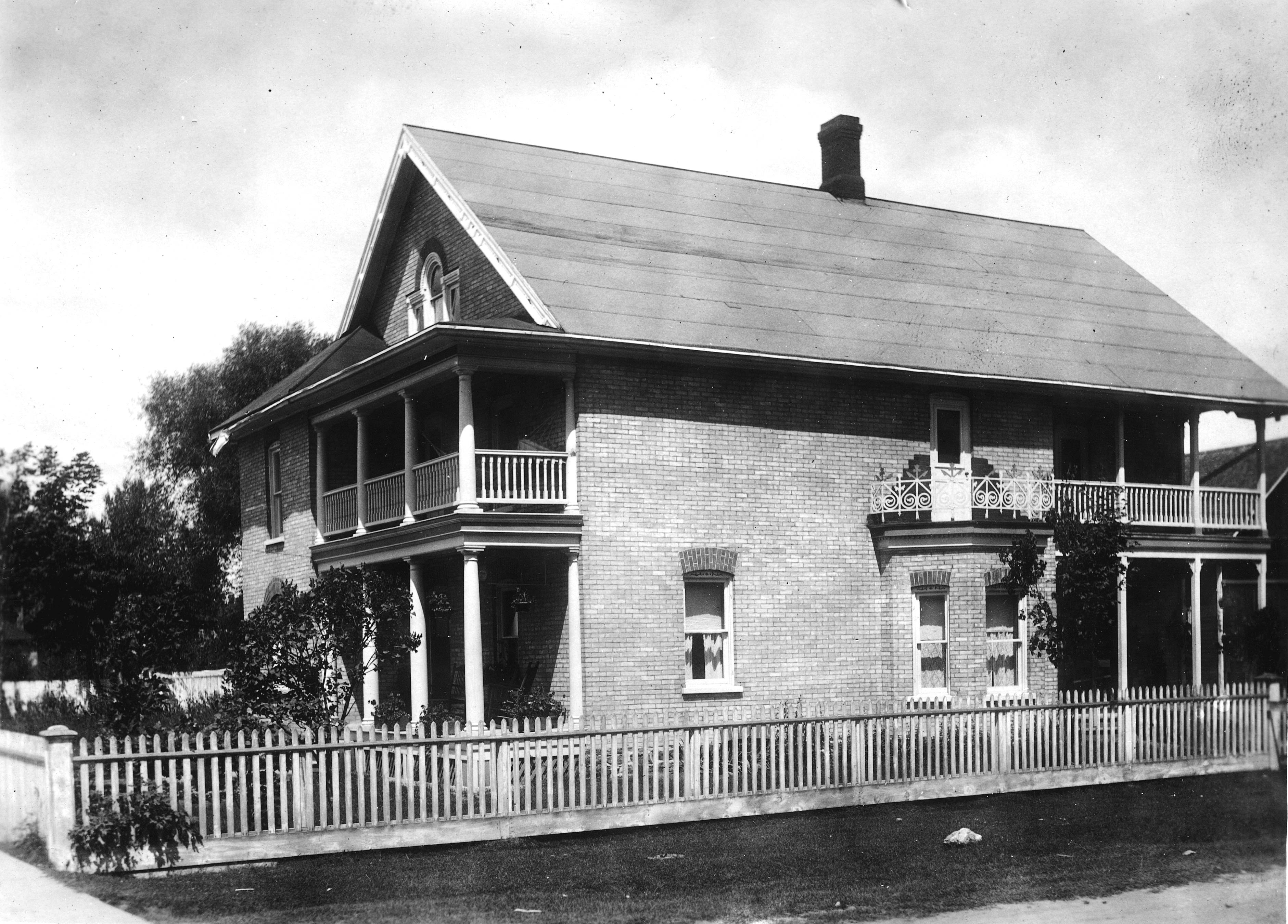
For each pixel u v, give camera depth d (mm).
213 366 50375
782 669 21734
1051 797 17359
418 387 21734
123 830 12281
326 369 25453
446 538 19891
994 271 27875
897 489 22859
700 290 22734
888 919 10766
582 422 20422
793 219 27094
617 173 26297
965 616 21875
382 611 17453
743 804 15758
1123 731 18781
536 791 14656
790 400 22344
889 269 26266
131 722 17484
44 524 28422
